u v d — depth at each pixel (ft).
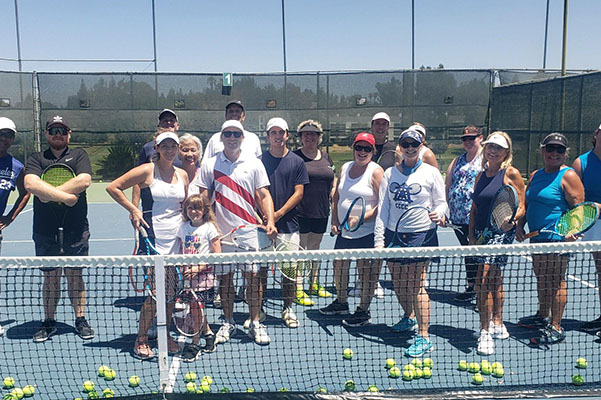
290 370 12.70
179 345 13.52
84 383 11.71
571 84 45.27
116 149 55.31
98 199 47.09
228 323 14.51
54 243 14.21
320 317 16.17
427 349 13.41
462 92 54.29
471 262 16.85
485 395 11.29
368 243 15.16
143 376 12.39
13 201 46.52
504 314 16.21
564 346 13.98
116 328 15.11
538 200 13.97
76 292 14.61
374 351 13.78
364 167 15.17
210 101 54.65
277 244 15.06
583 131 44.27
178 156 14.93
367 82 54.19
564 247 10.97
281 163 15.31
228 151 13.78
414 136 13.39
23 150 53.72
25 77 53.26
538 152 49.57
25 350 13.76
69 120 54.44
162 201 13.28
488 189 14.14
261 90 54.60
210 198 14.10
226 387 11.84
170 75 54.34
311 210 17.20
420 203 13.58
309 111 54.75
